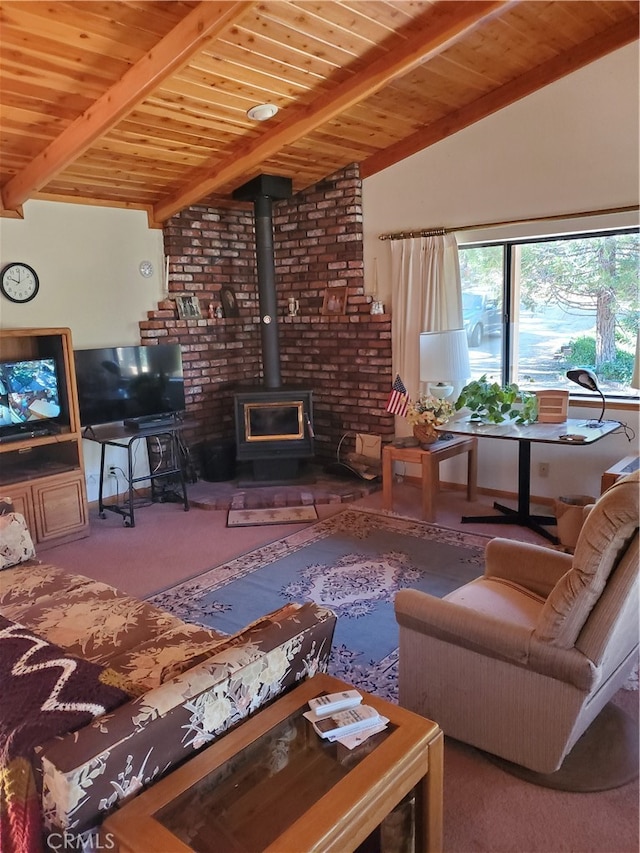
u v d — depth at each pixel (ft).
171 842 3.82
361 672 8.76
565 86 13.76
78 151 12.23
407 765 4.63
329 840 3.97
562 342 15.17
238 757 4.61
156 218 17.16
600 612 5.94
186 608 10.82
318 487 17.06
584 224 13.99
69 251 15.49
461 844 5.97
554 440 12.32
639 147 13.07
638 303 13.99
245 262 19.71
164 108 12.50
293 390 17.37
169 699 4.40
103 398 15.48
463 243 15.87
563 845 5.94
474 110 15.07
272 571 12.21
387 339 17.49
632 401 14.10
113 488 17.11
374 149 16.70
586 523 5.86
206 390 18.86
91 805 3.95
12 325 14.52
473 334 16.43
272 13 10.29
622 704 7.90
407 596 7.13
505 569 8.39
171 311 17.62
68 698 4.58
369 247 17.65
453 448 14.92
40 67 10.24
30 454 14.74
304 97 13.04
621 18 12.69
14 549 9.47
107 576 12.28
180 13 9.58
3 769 4.21
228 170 15.16
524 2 11.46
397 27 11.28
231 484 17.95
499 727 6.79
